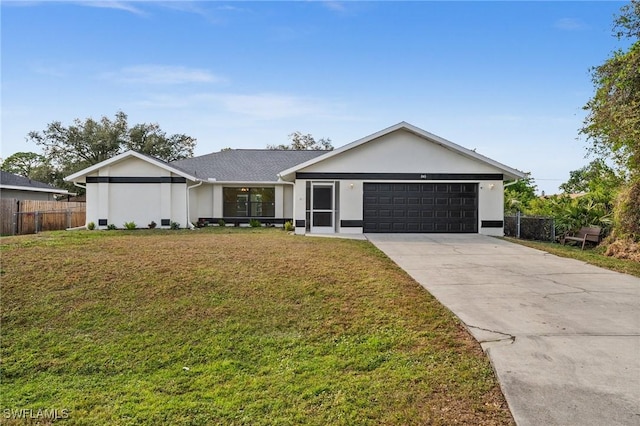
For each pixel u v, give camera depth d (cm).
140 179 1803
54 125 3497
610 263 952
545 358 403
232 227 1973
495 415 311
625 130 1095
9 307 610
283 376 406
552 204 1608
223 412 345
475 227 1577
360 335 500
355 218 1573
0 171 2286
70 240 1184
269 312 589
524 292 668
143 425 332
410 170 1568
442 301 612
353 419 320
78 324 561
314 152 2442
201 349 484
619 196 1231
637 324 505
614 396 328
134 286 695
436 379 375
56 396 392
